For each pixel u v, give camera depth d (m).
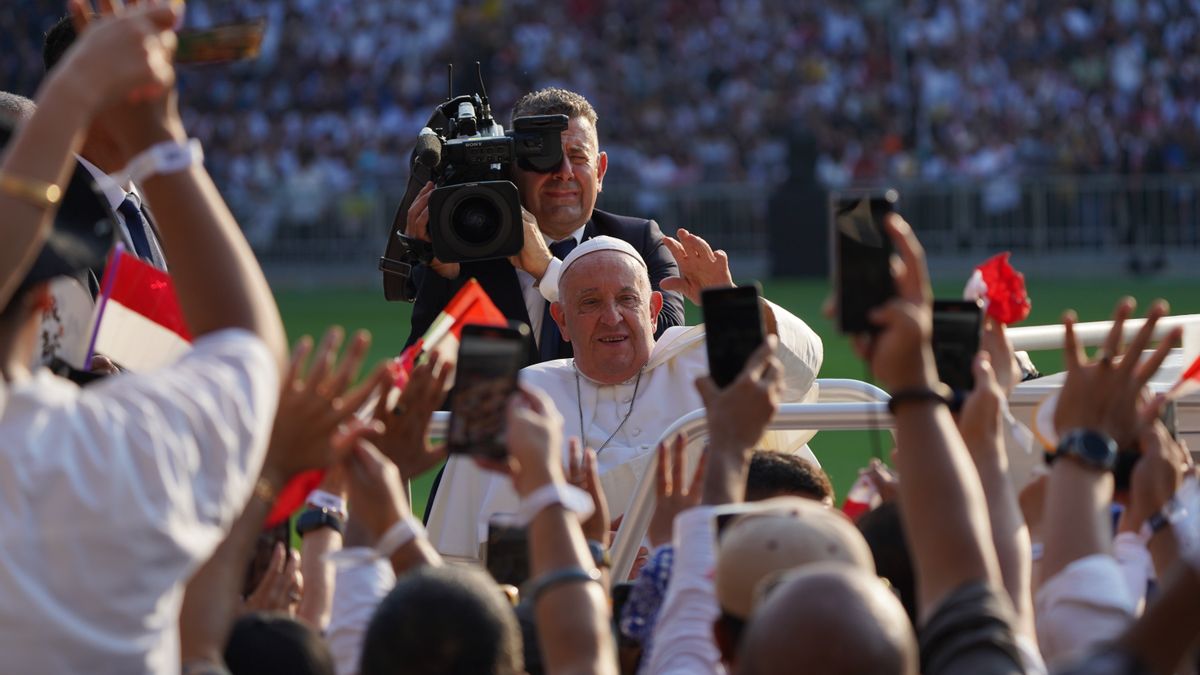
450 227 17.55
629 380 17.22
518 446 8.70
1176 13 114.56
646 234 20.12
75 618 7.31
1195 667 8.62
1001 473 9.69
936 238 94.12
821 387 16.50
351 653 9.50
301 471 8.73
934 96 111.56
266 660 8.92
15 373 8.33
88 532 7.29
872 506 13.34
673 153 109.81
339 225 96.00
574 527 8.62
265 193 96.19
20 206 7.57
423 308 18.56
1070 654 8.88
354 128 111.62
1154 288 84.75
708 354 9.84
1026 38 113.94
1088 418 9.45
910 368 8.30
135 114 8.05
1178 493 9.98
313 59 116.44
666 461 10.73
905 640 7.23
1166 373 16.19
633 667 10.52
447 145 18.38
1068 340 9.47
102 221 8.73
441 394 9.75
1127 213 93.19
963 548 8.24
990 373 9.77
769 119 111.31
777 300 80.00
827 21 116.62
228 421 7.62
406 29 118.50
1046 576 9.19
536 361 18.91
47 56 15.74
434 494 17.16
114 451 7.37
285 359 8.23
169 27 7.88
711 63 115.75
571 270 17.22
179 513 7.42
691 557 9.32
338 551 9.78
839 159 107.19
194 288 7.99
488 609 8.47
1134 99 110.25
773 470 12.17
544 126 18.75
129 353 11.01
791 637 7.18
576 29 119.00
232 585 8.48
